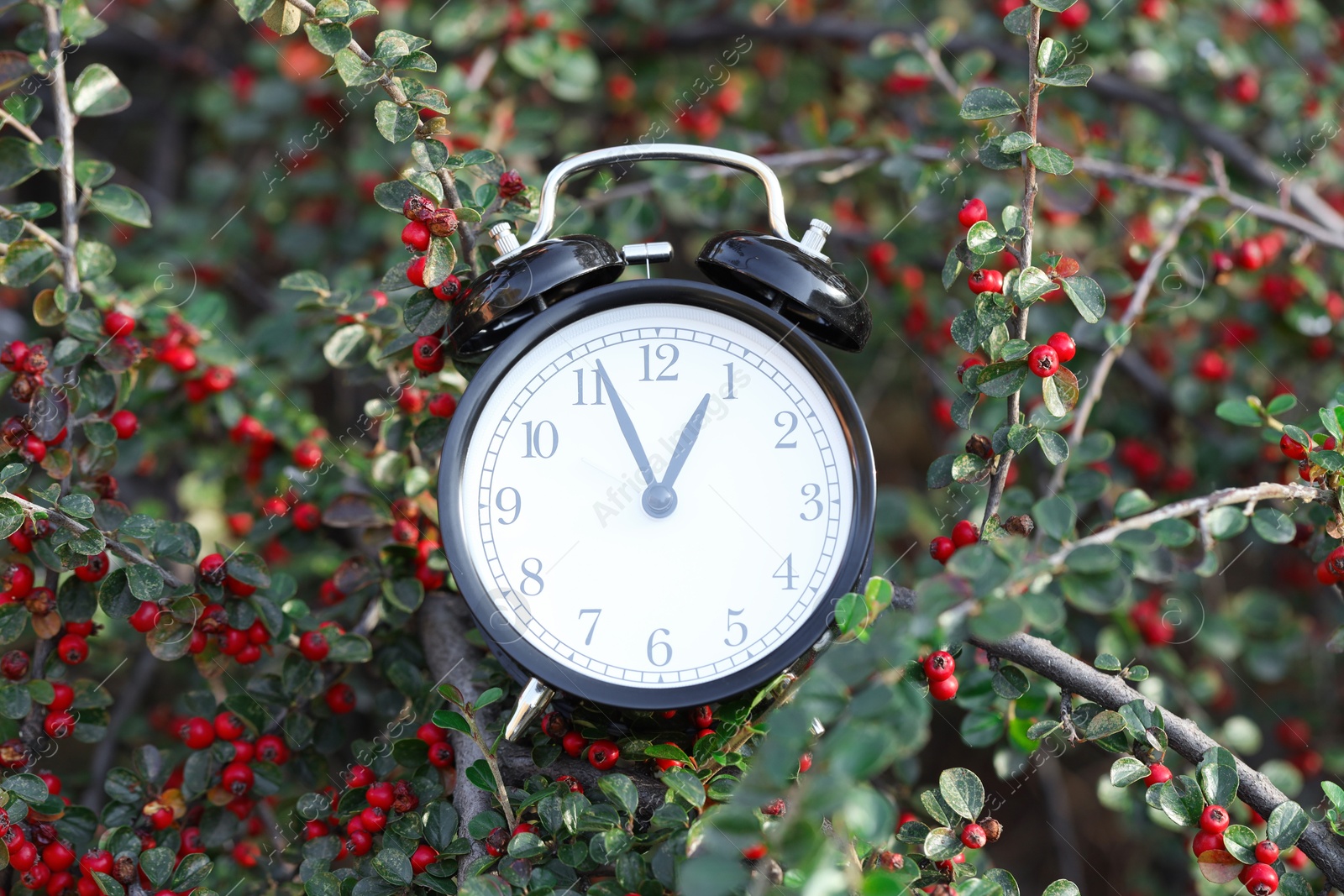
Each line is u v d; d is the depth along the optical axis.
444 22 0.81
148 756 0.66
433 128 0.64
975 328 0.63
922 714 0.56
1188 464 0.86
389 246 0.93
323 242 0.99
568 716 0.63
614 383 0.62
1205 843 0.62
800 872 0.57
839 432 0.62
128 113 1.13
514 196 0.66
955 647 0.63
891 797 0.72
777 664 0.60
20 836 0.63
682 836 0.59
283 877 0.68
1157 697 0.76
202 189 1.07
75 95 0.68
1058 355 0.62
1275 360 0.83
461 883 0.60
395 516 0.69
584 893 0.62
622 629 0.61
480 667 0.66
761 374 0.62
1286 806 0.61
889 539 1.01
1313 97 0.84
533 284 0.62
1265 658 0.85
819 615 0.61
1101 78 0.85
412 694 0.67
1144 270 0.75
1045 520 0.61
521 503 0.61
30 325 0.91
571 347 0.62
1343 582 0.64
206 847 0.67
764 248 0.62
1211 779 0.62
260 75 1.03
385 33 0.63
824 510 0.61
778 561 0.61
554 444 0.61
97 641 0.72
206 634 0.65
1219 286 0.80
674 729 0.63
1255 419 0.67
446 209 0.63
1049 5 0.63
